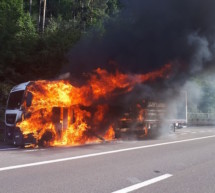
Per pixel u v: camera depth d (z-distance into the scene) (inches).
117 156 343.6
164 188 214.7
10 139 428.8
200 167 293.1
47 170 261.3
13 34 698.2
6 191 198.2
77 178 235.8
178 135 662.5
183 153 378.3
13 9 901.2
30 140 410.9
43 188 206.4
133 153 369.4
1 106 611.8
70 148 407.2
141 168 280.1
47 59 679.1
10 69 653.9
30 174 245.4
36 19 1413.6
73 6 1568.7
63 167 275.4
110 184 220.7
